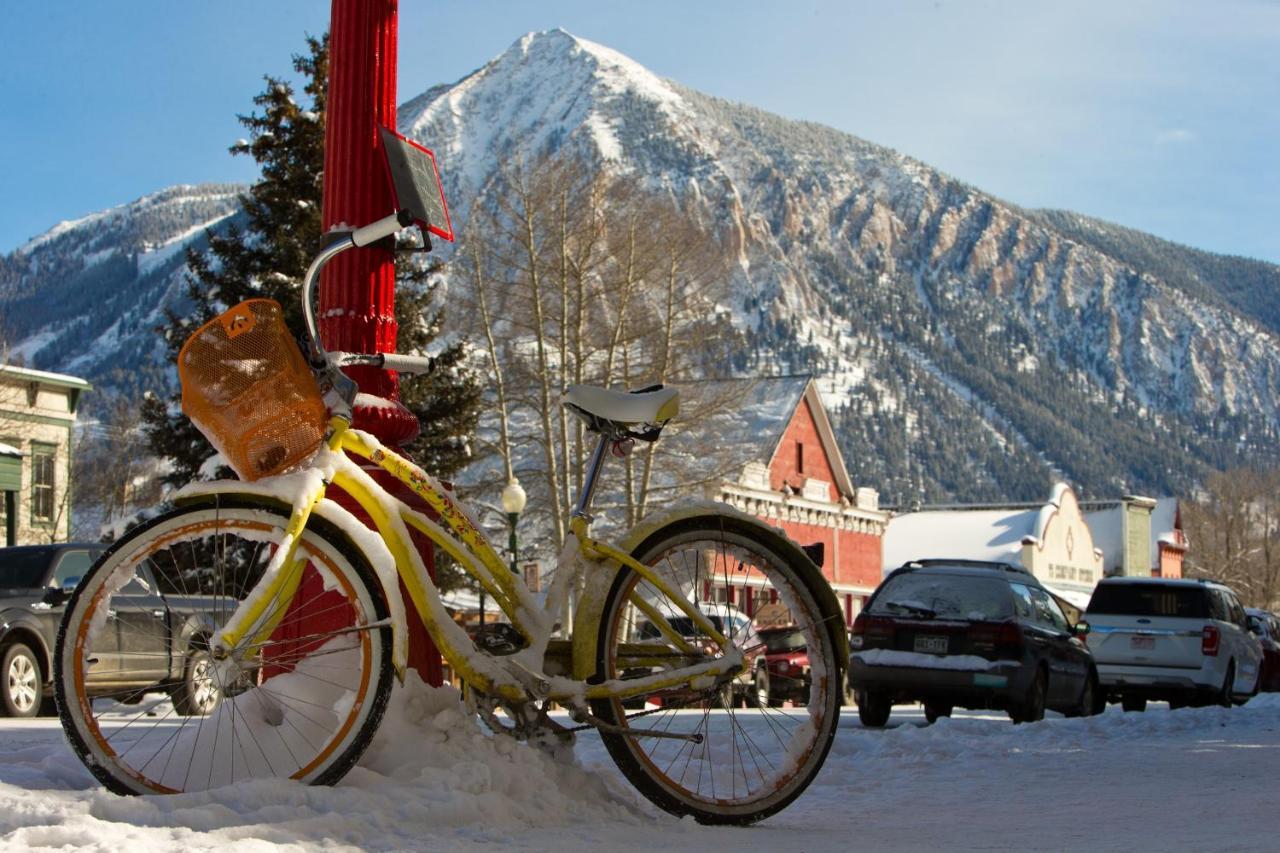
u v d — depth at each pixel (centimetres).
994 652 1528
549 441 3972
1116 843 508
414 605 519
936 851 479
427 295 3566
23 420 4488
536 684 511
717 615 553
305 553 485
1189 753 1022
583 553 530
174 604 545
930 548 8512
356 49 632
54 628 1444
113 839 390
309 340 518
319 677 500
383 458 518
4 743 721
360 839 434
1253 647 2267
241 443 488
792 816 595
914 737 1128
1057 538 8600
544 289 4147
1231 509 12044
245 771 493
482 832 462
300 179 3403
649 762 525
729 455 4203
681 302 4191
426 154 639
